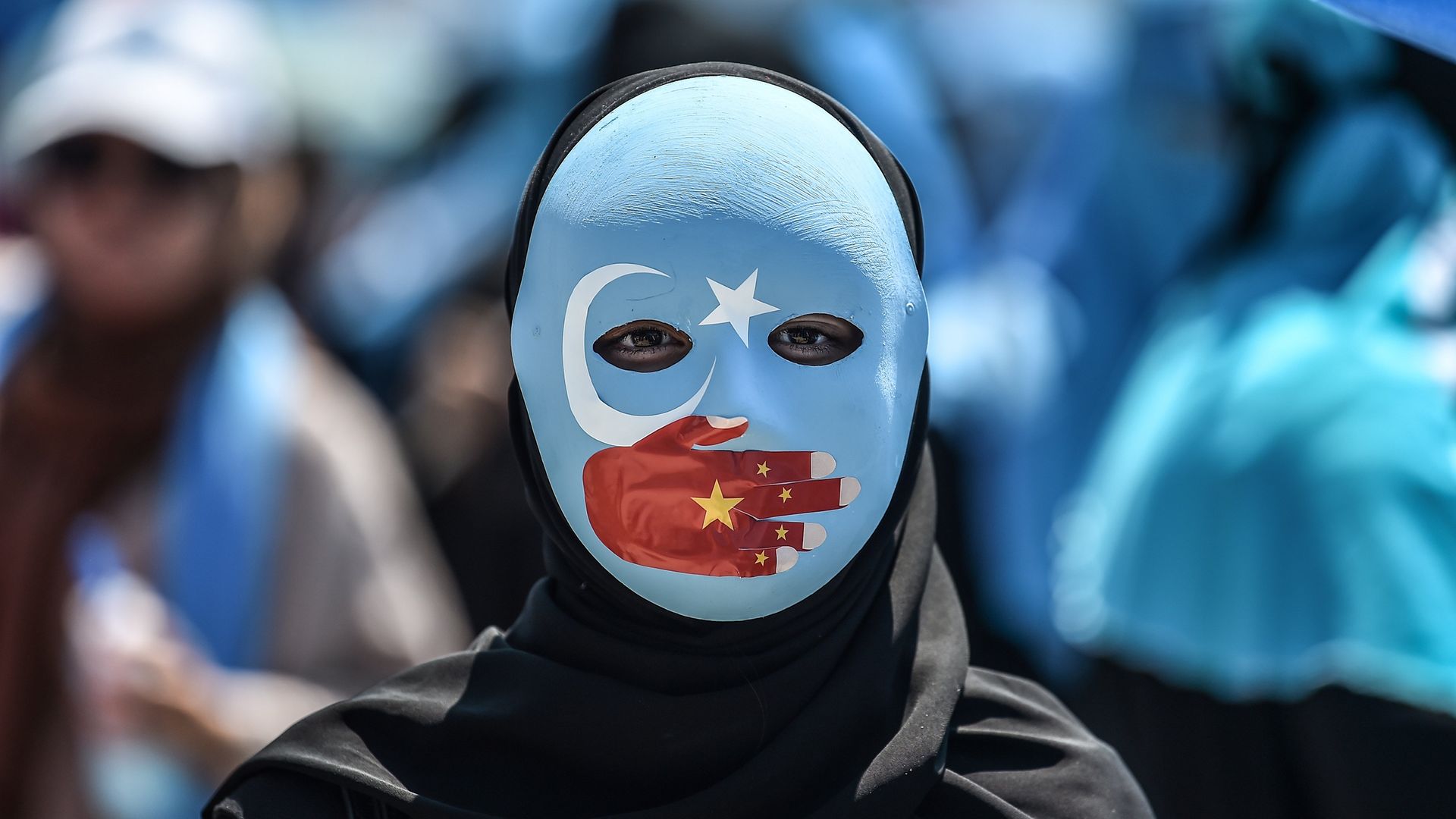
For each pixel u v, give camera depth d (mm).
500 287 6164
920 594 2861
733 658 2715
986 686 2961
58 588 4043
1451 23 2539
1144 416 4371
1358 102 4297
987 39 7109
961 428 5426
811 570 2594
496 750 2734
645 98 2695
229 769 3945
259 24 8211
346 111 8844
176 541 4105
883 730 2725
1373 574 3730
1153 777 4055
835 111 2783
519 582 5418
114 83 4277
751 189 2566
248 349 4305
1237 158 4492
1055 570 5621
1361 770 3643
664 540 2568
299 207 6418
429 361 5848
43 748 4008
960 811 2725
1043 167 6828
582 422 2615
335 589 4156
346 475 4238
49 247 4254
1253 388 4047
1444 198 4219
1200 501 4055
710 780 2695
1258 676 3854
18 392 4238
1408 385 3902
